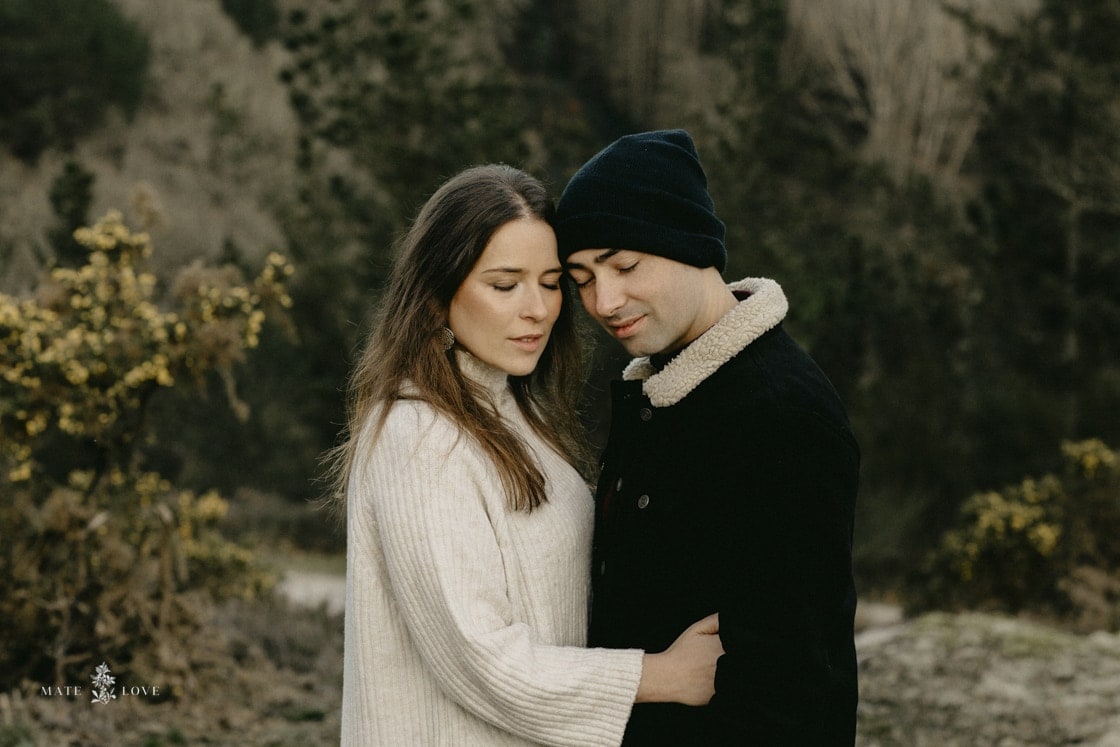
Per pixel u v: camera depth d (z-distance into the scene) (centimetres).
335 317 1422
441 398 204
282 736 464
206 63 2802
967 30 1526
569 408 246
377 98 1288
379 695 198
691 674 186
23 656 501
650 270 197
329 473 241
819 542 183
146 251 548
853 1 2616
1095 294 1478
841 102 2600
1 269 1716
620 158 201
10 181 2217
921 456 1238
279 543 1503
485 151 1218
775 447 186
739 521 187
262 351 1673
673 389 198
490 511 198
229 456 1667
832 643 184
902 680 498
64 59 2481
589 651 190
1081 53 1372
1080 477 957
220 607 675
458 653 185
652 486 199
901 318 1358
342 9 1262
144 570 525
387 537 192
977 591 945
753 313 197
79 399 519
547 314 212
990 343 1429
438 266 208
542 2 3403
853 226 1495
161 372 518
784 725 178
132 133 2542
